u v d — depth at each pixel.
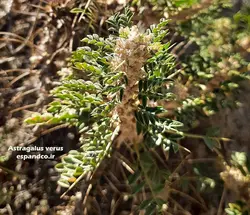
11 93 0.20
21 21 0.22
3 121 0.19
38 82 0.20
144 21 0.21
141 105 0.15
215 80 0.19
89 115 0.16
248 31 0.20
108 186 0.18
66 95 0.16
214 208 0.17
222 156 0.18
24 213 0.18
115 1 0.22
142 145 0.17
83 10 0.21
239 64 0.19
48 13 0.22
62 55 0.21
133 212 0.17
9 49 0.21
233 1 0.21
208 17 0.20
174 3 0.21
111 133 0.16
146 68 0.15
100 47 0.16
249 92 0.19
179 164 0.18
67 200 0.18
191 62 0.19
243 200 0.17
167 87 0.18
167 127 0.15
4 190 0.18
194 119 0.18
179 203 0.18
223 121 0.19
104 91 0.15
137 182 0.18
